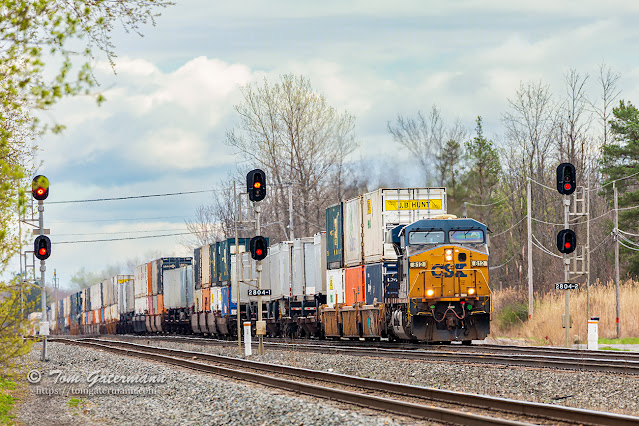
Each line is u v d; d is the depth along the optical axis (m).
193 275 79.94
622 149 81.94
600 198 90.31
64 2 17.64
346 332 50.09
